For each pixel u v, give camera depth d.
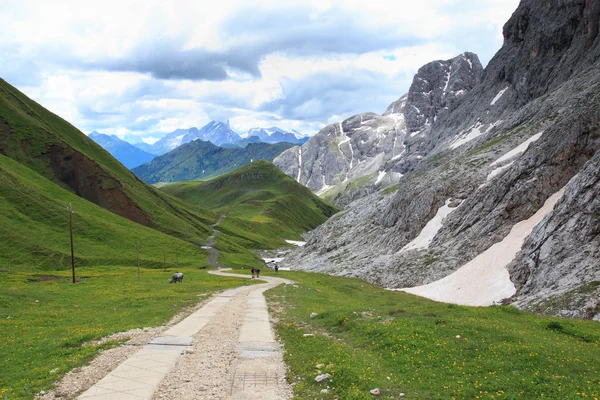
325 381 19.50
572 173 75.88
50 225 127.81
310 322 34.28
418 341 24.22
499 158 114.81
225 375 21.12
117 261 121.94
